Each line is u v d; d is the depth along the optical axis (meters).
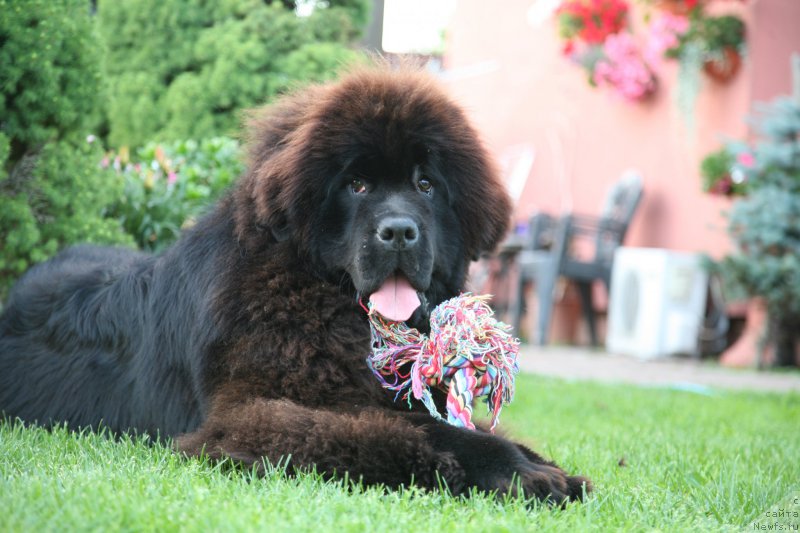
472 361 3.04
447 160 3.45
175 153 7.12
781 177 9.57
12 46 4.84
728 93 10.75
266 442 2.87
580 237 12.88
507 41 15.12
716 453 4.18
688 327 10.80
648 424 5.37
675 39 10.85
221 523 2.23
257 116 3.71
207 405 3.27
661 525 2.64
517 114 14.77
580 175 13.17
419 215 3.27
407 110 3.33
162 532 2.20
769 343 9.95
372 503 2.50
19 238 4.98
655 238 11.75
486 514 2.49
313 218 3.31
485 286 13.92
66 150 5.22
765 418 5.94
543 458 3.14
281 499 2.53
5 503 2.32
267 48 7.96
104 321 3.88
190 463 2.88
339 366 3.19
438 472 2.76
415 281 3.23
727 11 10.77
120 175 6.05
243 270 3.29
